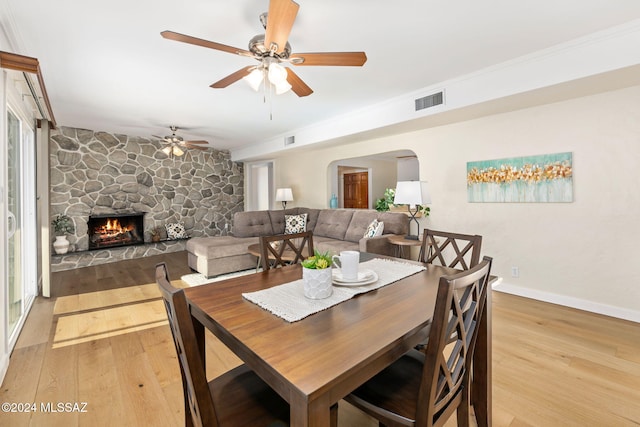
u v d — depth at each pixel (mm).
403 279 1683
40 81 2484
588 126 2961
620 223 2834
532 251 3385
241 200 8195
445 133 4082
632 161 2754
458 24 2236
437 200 4215
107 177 5840
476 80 3111
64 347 2443
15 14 2053
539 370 2057
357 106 4203
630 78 2520
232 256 4668
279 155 6863
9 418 1669
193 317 1438
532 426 1581
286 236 2127
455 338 1299
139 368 2152
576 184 3059
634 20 2209
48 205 3617
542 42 2518
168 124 5133
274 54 2012
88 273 4754
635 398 1778
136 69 2943
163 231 6633
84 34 2318
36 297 3633
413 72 3090
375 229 4238
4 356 2139
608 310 2918
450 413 1186
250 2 1968
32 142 3635
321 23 2203
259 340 1002
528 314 2959
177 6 2004
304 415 766
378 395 1182
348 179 8719
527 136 3354
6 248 2268
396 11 2070
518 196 3453
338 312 1229
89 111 4328
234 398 1169
